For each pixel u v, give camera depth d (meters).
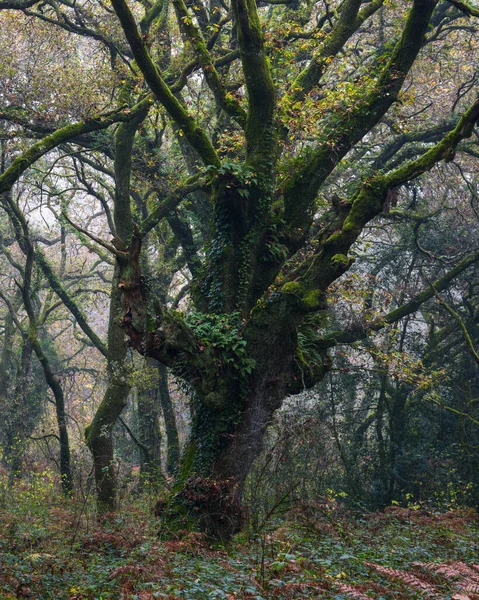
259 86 13.36
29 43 21.98
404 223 27.28
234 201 13.20
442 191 28.30
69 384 46.38
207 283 14.07
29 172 27.66
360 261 27.88
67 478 19.77
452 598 5.57
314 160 13.77
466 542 12.30
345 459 25.09
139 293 11.95
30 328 22.08
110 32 20.83
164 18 21.20
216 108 21.98
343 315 20.80
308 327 14.62
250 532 10.79
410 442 26.41
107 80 19.48
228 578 6.96
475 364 27.66
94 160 26.53
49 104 18.64
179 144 22.42
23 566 7.80
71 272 38.00
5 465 31.27
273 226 13.71
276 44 16.03
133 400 37.34
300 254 17.67
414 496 24.77
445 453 25.56
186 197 22.84
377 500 25.08
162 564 8.12
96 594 7.09
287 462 11.81
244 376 12.32
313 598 6.44
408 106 24.98
